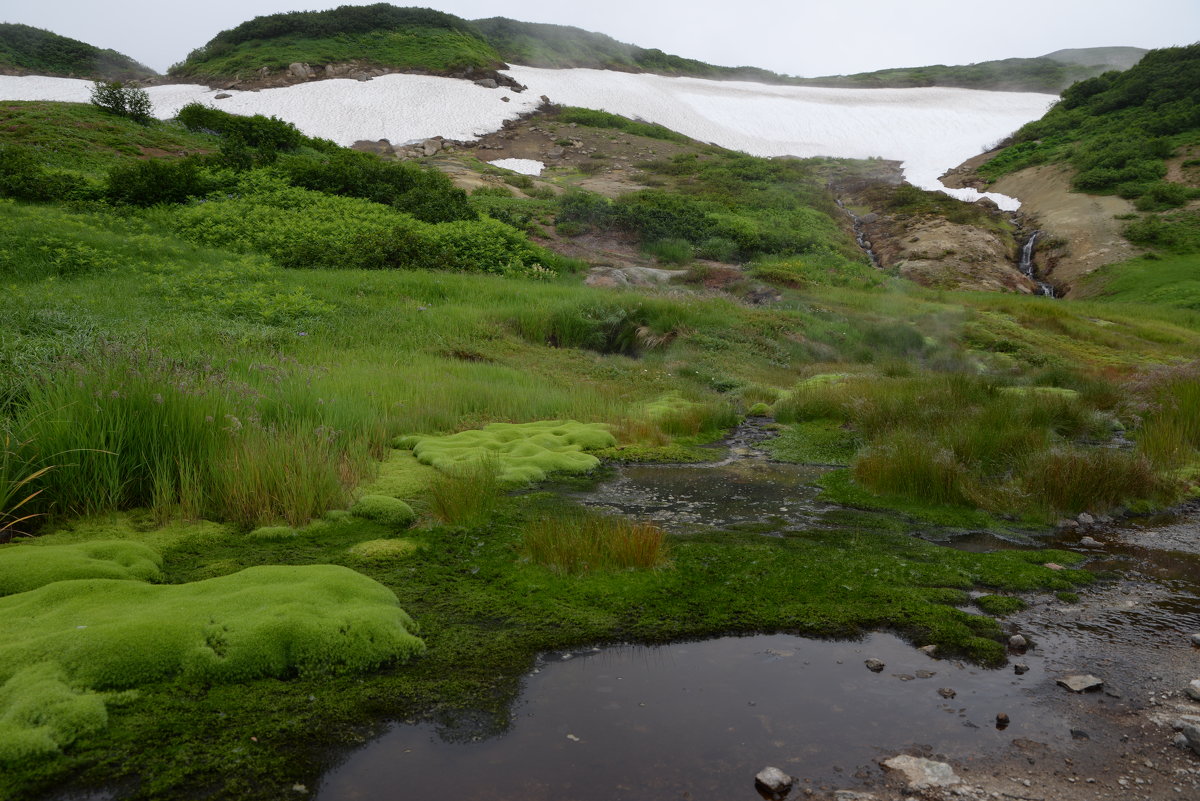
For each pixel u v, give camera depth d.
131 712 2.75
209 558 4.46
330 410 7.53
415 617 3.72
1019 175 48.97
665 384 12.51
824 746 2.71
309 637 3.22
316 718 2.81
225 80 61.00
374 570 4.34
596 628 3.67
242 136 30.84
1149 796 2.43
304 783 2.43
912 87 89.06
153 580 4.03
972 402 9.82
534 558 4.52
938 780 2.49
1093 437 8.91
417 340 13.02
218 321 11.84
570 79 72.12
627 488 6.59
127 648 3.02
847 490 6.59
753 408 11.18
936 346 18.16
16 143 25.27
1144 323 23.94
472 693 3.04
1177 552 5.07
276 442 5.78
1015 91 84.25
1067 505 6.03
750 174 45.34
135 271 14.77
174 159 27.55
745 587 4.21
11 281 13.16
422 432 8.38
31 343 7.99
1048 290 34.56
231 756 2.55
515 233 23.64
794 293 22.84
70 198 20.59
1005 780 2.51
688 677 3.22
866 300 22.80
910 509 6.02
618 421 9.44
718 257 27.89
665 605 3.96
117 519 5.12
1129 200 40.19
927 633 3.69
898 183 50.47
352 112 55.34
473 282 17.81
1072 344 19.86
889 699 3.06
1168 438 7.95
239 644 3.13
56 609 3.37
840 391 10.77
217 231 19.12
